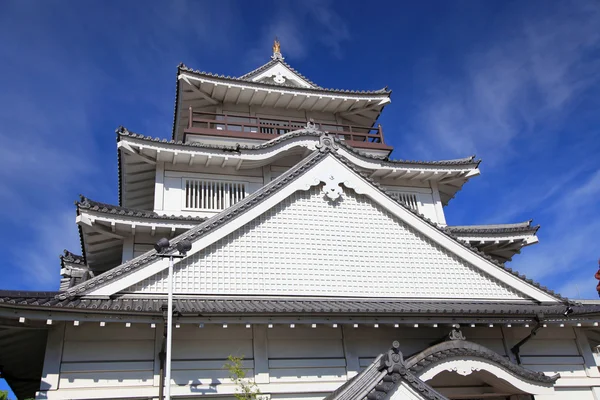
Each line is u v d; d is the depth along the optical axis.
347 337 15.09
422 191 25.53
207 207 21.91
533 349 16.89
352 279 16.45
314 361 14.51
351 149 23.50
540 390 14.01
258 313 13.17
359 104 28.97
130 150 20.70
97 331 12.92
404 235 17.66
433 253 17.67
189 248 12.41
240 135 24.98
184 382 13.05
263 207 16.20
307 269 16.12
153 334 13.31
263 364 13.91
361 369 14.82
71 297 12.73
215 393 13.14
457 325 14.84
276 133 27.44
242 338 14.12
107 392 12.38
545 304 17.61
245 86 26.55
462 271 17.64
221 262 15.23
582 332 17.56
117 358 12.83
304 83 29.97
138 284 14.05
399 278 16.94
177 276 14.49
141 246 19.52
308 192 17.27
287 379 14.05
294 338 14.66
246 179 23.03
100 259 21.47
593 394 16.77
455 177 25.66
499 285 17.81
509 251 24.61
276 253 16.00
